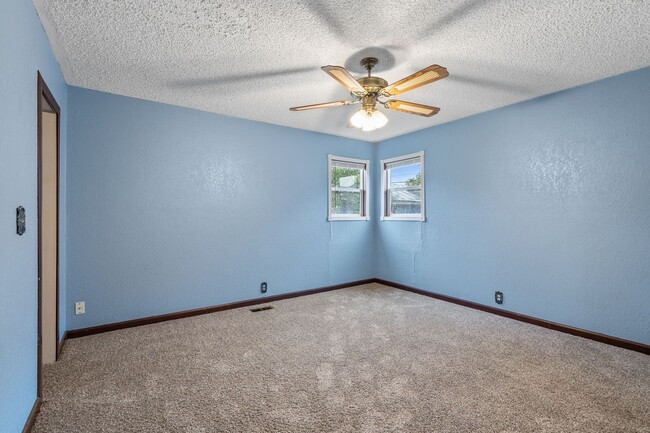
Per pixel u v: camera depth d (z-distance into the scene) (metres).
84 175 2.93
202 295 3.58
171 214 3.39
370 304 3.93
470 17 1.90
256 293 3.98
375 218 5.16
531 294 3.26
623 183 2.66
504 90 3.04
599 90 2.79
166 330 3.03
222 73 2.68
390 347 2.63
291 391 1.96
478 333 2.96
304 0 1.76
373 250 5.16
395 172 4.97
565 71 2.63
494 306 3.58
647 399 1.88
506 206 3.48
